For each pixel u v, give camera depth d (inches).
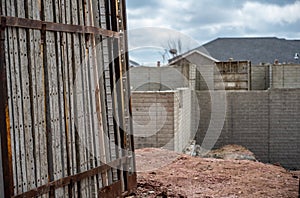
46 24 130.2
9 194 115.7
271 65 516.1
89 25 152.9
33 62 126.0
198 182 205.2
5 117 115.0
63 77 139.1
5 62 115.7
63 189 139.1
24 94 122.4
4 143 115.1
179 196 179.8
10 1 117.7
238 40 1242.0
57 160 135.9
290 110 424.2
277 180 210.8
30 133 124.6
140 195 180.5
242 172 228.2
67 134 140.7
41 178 129.0
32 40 125.6
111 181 166.9
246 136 432.8
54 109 134.6
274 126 428.1
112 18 169.6
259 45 1215.6
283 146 428.5
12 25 117.3
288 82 513.0
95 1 157.6
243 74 496.7
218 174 221.9
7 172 115.6
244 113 431.5
